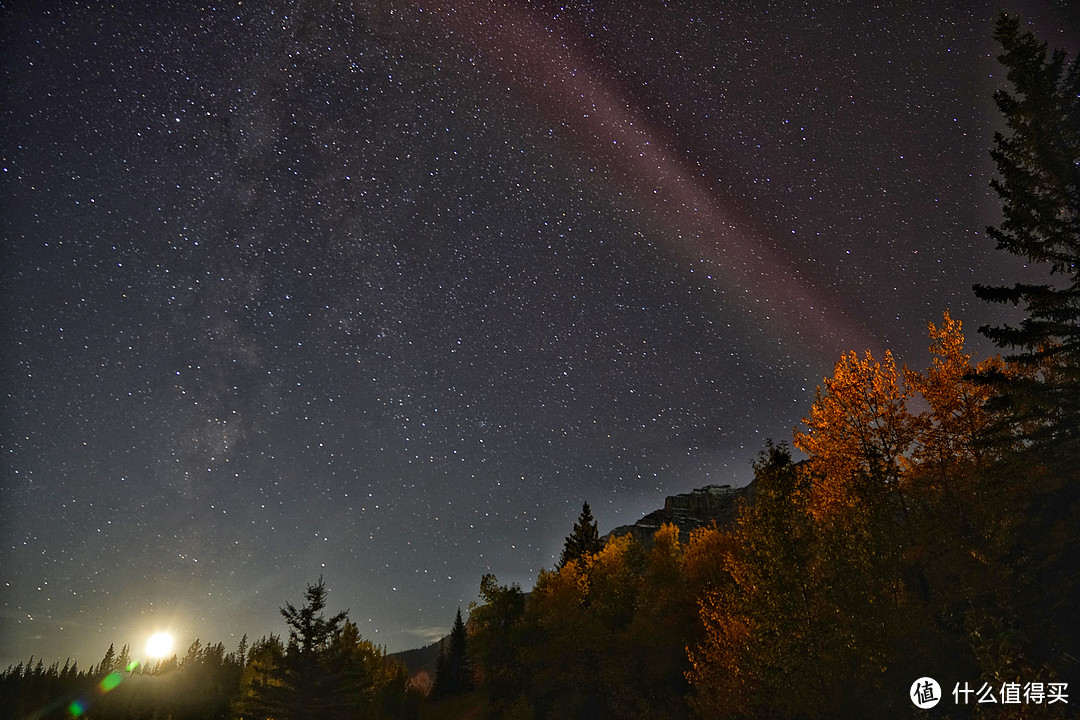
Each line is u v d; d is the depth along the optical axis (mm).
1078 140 20328
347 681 45625
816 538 17547
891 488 20141
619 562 40469
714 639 20531
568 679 36344
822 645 16000
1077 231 19891
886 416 21359
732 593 19938
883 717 15305
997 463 19453
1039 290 19875
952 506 19656
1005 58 22062
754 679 18297
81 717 89812
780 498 18281
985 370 21078
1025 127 21203
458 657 68312
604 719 33844
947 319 22500
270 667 45562
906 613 16328
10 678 109000
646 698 32188
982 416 20859
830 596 16250
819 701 15641
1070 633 16812
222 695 86312
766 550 17594
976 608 17875
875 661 15477
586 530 74250
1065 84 20906
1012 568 17906
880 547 17016
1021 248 20500
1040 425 20062
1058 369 19484
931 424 21062
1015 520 18375
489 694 45656
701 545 35844
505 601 49719
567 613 37938
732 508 93688
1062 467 19141
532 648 38688
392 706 53312
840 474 21125
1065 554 18797
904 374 22156
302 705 42531
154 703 88375
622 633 34188
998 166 21500
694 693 30281
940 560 18734
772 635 16969
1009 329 20000
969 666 15930
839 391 22062
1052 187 20562
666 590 35094
